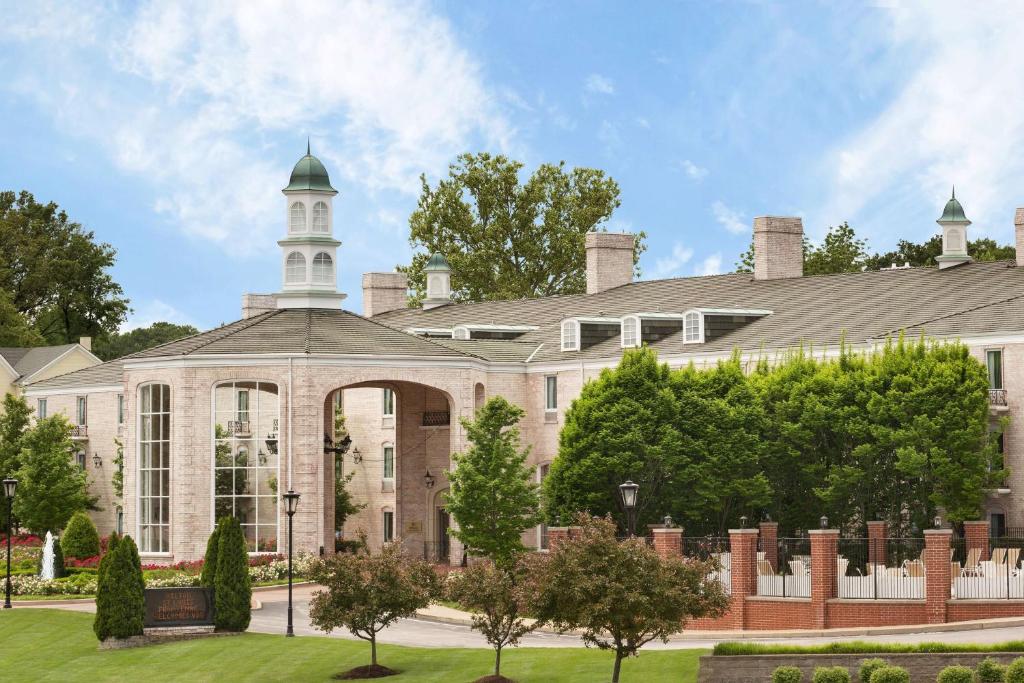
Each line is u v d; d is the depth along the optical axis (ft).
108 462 333.42
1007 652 129.39
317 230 281.13
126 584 175.94
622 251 317.01
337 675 152.66
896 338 227.20
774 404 220.02
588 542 137.08
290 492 180.34
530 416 274.77
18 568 246.27
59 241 500.74
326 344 257.14
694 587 137.69
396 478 286.87
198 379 253.44
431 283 351.87
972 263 257.14
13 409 306.76
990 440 212.43
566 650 156.76
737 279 289.74
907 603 170.50
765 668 132.98
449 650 162.91
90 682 158.30
